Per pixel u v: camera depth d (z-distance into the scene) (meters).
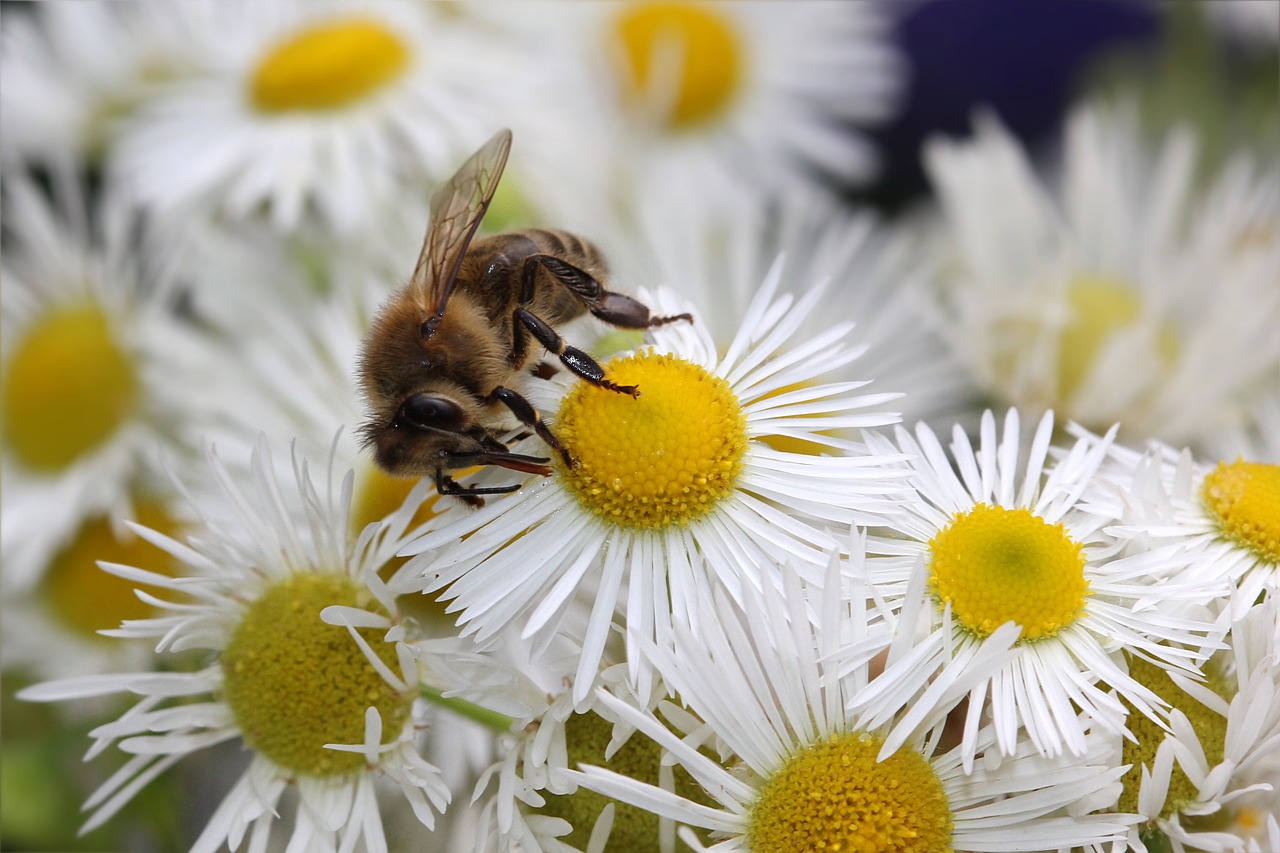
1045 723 0.13
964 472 0.14
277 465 0.15
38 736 0.16
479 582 0.14
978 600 0.14
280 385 0.16
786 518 0.14
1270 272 0.17
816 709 0.14
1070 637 0.14
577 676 0.14
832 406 0.14
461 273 0.15
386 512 0.15
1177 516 0.14
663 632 0.14
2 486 0.17
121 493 0.17
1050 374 0.16
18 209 0.17
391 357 0.14
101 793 0.14
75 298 0.17
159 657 0.15
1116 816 0.13
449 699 0.14
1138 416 0.16
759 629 0.14
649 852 0.14
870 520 0.14
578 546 0.14
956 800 0.14
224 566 0.14
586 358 0.14
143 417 0.17
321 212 0.17
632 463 0.14
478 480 0.14
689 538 0.14
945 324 0.17
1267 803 0.14
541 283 0.15
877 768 0.13
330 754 0.14
